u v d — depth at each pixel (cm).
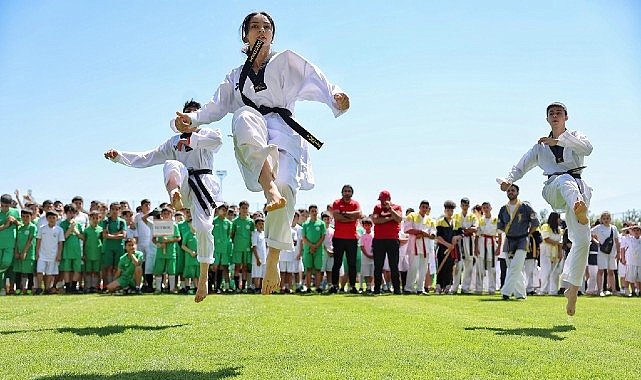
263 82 443
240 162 422
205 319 612
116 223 1321
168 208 1192
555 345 457
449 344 451
